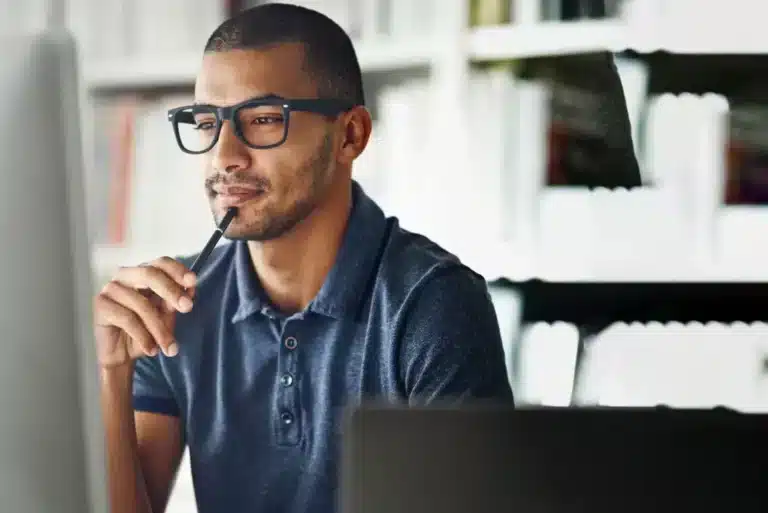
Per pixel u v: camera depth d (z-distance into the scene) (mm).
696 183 1696
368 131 1475
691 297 1753
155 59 1853
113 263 1855
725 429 547
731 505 545
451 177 1704
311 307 1375
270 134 1405
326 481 1356
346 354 1373
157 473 1320
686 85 1716
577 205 1700
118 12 1866
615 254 1708
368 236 1415
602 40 1697
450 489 555
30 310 590
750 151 1686
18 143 581
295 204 1405
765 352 1717
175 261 1255
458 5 1705
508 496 552
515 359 1734
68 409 606
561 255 1707
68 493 614
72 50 596
